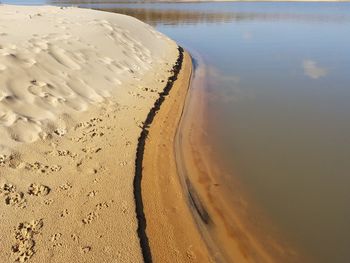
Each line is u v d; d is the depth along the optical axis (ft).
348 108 27.53
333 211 16.62
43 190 15.46
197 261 13.47
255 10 102.22
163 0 142.51
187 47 49.44
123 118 22.93
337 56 43.39
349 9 110.11
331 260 14.02
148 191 16.94
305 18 81.92
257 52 45.83
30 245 12.89
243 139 22.71
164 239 14.30
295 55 43.91
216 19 79.00
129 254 13.20
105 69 28.81
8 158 16.44
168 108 26.09
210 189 17.72
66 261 12.54
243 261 13.70
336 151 21.50
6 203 14.37
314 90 31.35
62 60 26.45
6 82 20.56
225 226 15.39
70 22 38.34
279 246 14.56
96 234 13.83
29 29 31.71
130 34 41.42
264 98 29.48
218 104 28.04
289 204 16.99
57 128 19.72
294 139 22.82
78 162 17.76
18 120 18.57
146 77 31.53
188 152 20.83
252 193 17.66
